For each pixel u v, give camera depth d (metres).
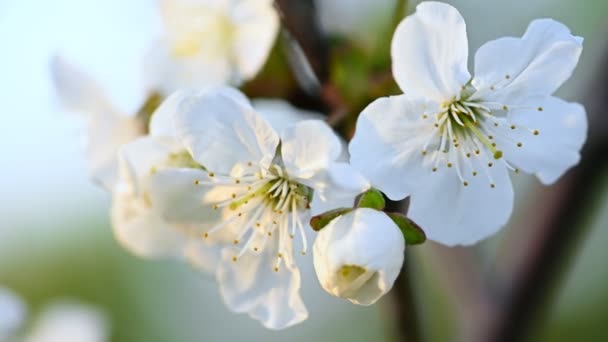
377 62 0.31
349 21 0.33
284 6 0.31
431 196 0.30
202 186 0.31
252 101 0.32
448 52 0.30
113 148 0.32
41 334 0.38
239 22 0.32
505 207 0.30
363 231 0.29
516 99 0.30
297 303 0.31
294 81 0.32
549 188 0.34
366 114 0.30
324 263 0.29
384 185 0.30
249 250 0.31
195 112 0.30
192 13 0.32
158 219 0.32
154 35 0.32
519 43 0.30
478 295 0.34
